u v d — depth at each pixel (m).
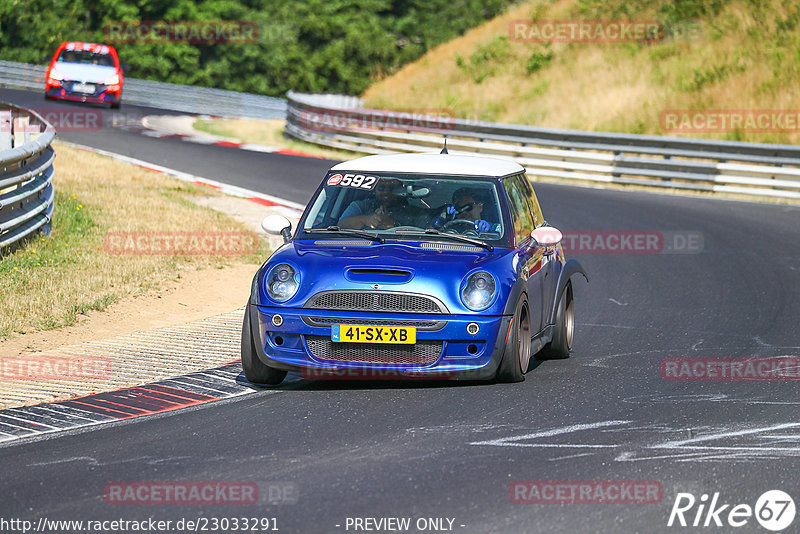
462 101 125.12
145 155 87.50
